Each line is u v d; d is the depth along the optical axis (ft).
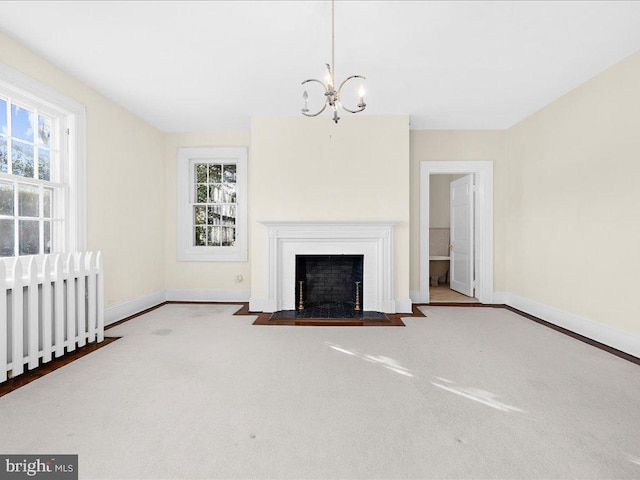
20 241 9.10
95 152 11.67
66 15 7.71
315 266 15.47
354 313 13.85
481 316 13.74
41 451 5.05
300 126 14.39
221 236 17.17
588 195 11.03
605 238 10.35
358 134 14.33
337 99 7.48
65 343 9.12
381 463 4.84
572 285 11.74
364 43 8.88
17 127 9.14
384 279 14.03
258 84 11.33
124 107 13.32
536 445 5.26
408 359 8.93
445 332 11.46
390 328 11.94
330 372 8.05
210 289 16.71
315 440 5.37
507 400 6.71
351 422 5.89
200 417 6.01
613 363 8.69
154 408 6.31
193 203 16.89
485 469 4.72
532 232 14.10
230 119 14.83
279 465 4.78
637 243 9.31
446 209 22.71
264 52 9.32
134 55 9.46
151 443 5.25
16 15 7.70
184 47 9.07
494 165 16.15
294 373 7.98
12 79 8.54
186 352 9.41
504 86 11.50
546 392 7.06
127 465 4.75
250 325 12.29
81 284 9.62
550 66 10.14
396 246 14.33
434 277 21.67
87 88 11.27
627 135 9.60
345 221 13.94
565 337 10.95
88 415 6.05
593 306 10.79
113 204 12.66
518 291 15.17
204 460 4.87
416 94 12.17
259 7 7.43
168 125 15.62
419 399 6.73
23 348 8.12
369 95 12.26
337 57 9.61
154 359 8.86
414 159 16.20
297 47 9.07
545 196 13.24
